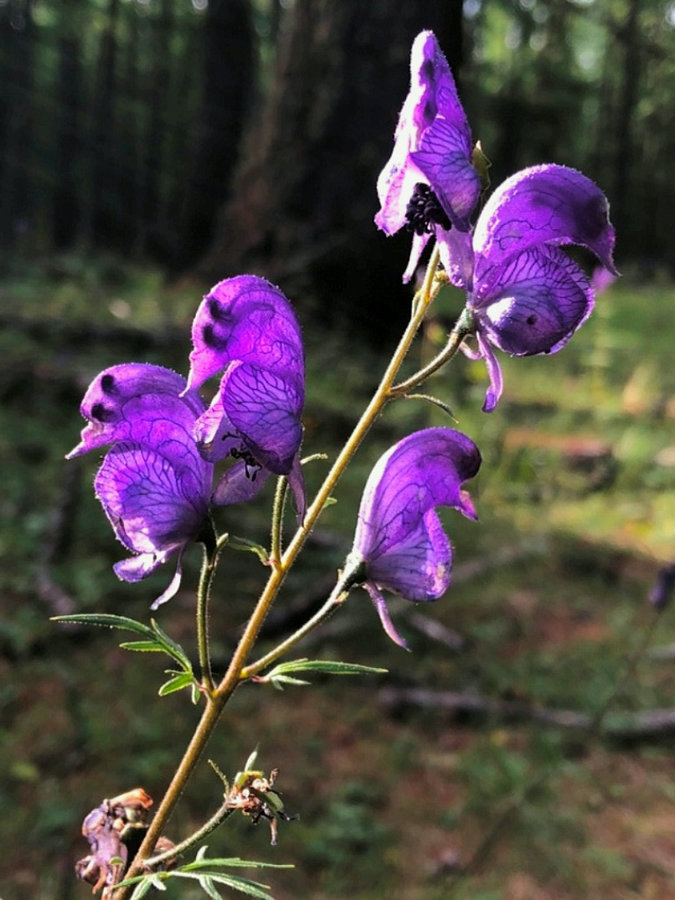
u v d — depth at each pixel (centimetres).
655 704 37
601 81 274
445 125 10
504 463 63
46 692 34
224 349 10
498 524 55
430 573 11
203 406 11
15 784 29
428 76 10
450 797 31
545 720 35
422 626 41
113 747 31
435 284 10
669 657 41
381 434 61
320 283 73
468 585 47
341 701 36
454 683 37
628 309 135
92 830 12
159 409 11
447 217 10
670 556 53
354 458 57
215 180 128
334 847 28
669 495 63
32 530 44
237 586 42
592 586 48
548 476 64
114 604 40
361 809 29
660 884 28
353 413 61
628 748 35
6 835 27
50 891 25
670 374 97
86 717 32
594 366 93
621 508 60
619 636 43
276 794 10
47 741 31
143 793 12
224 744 32
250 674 10
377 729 34
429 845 29
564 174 11
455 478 12
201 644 10
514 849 29
